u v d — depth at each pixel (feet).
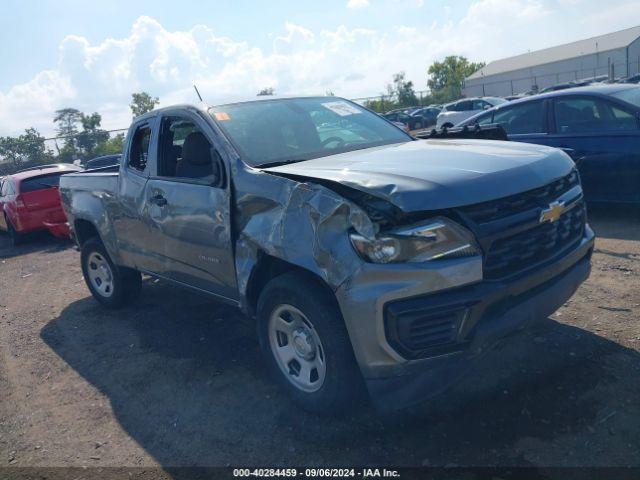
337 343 10.46
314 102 16.15
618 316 14.26
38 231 38.65
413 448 10.22
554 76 191.62
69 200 20.38
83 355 16.67
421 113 115.55
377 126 16.11
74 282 26.30
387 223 9.61
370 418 11.30
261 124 14.15
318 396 11.13
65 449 11.80
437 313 9.52
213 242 13.25
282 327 11.92
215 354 15.29
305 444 10.79
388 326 9.61
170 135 15.55
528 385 11.65
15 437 12.56
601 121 23.15
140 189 15.99
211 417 12.22
